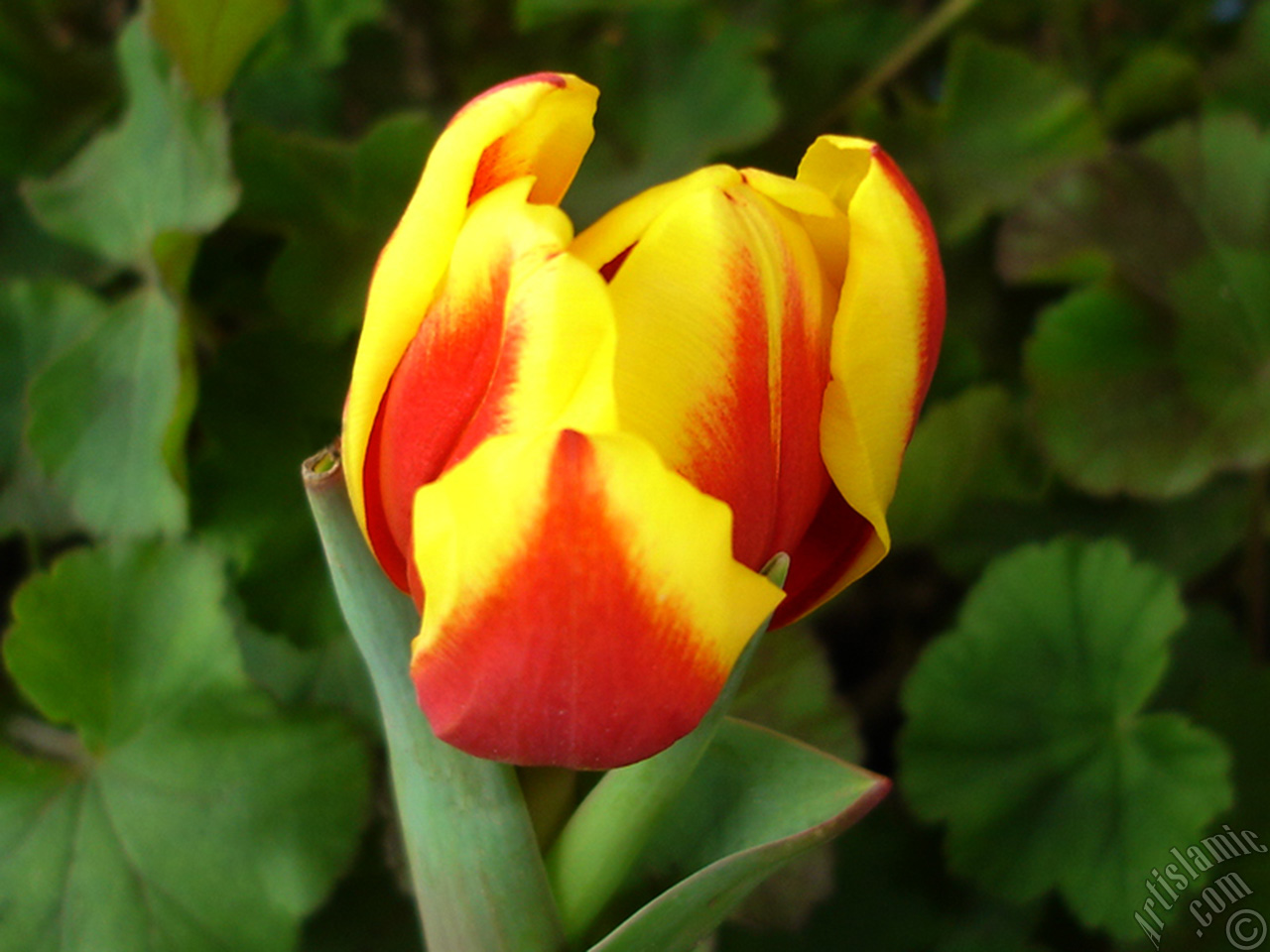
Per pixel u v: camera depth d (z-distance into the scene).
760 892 0.36
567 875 0.30
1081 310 0.40
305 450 0.38
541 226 0.23
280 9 0.37
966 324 0.42
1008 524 0.41
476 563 0.23
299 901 0.35
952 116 0.43
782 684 0.37
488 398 0.24
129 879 0.36
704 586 0.23
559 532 0.22
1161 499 0.39
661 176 0.41
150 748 0.36
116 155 0.39
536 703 0.24
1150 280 0.40
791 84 0.43
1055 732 0.39
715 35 0.41
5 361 0.39
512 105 0.25
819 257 0.28
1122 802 0.38
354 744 0.36
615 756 0.26
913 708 0.39
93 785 0.36
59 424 0.38
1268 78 0.42
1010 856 0.38
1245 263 0.40
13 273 0.41
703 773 0.31
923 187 0.42
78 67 0.42
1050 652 0.39
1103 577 0.38
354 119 0.43
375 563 0.29
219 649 0.36
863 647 0.43
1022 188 0.42
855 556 0.29
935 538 0.41
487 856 0.30
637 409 0.24
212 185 0.37
